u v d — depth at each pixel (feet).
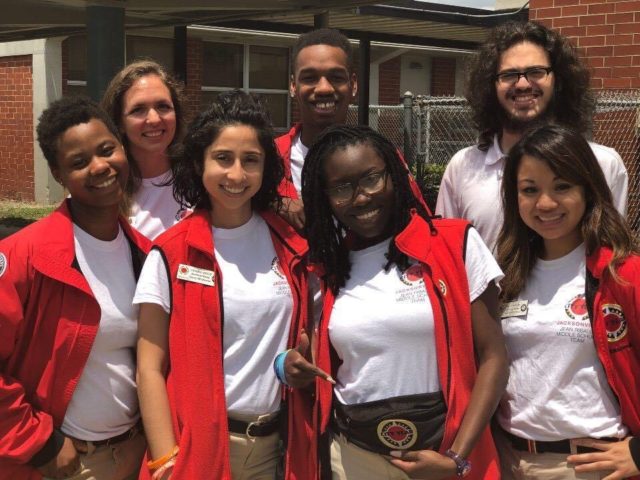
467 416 7.70
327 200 8.30
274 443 8.51
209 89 46.34
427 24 39.55
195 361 8.08
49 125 8.24
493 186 10.43
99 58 17.92
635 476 7.69
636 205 19.70
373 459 7.95
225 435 8.05
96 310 8.07
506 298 8.46
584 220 8.13
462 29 41.96
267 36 46.34
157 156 10.66
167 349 8.28
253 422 8.29
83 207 8.36
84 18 28.25
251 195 8.51
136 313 8.45
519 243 8.48
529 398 8.14
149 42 44.21
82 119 8.22
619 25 19.60
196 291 8.19
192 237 8.29
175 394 8.10
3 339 7.82
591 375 7.86
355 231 8.25
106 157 8.25
